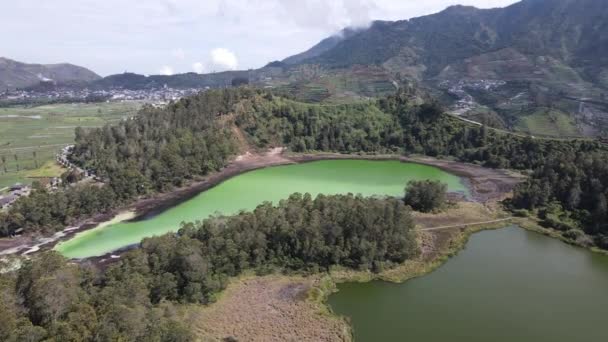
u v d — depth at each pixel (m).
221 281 92.44
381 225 107.69
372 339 77.12
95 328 56.66
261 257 102.69
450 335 78.69
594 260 111.56
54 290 61.41
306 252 103.25
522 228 132.88
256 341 75.19
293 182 182.62
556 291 95.50
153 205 151.88
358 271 102.12
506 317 84.94
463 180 187.88
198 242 96.19
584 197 139.38
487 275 102.44
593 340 78.12
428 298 91.88
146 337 58.84
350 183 181.62
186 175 177.38
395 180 187.38
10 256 105.25
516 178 187.38
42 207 127.31
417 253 110.38
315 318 82.50
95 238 123.94
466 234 126.00
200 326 79.00
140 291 77.31
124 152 179.12
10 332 50.84
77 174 163.25
